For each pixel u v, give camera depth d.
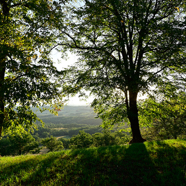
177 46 8.54
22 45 7.62
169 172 4.63
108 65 9.10
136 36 10.95
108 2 9.16
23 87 6.05
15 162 6.82
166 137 24.78
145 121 13.75
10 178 4.87
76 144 59.19
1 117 6.64
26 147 46.16
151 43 9.45
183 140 8.69
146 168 5.14
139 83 8.28
